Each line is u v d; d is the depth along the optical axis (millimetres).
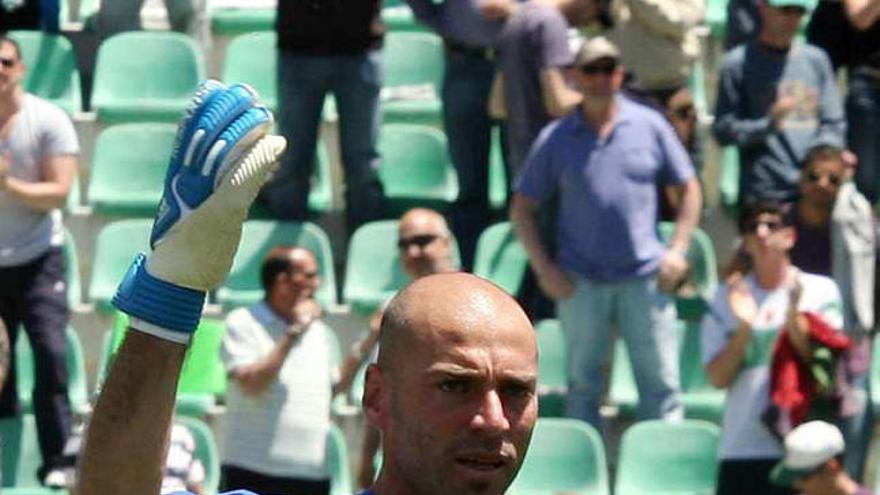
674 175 27125
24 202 26594
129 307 7809
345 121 29984
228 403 25094
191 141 7676
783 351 25609
